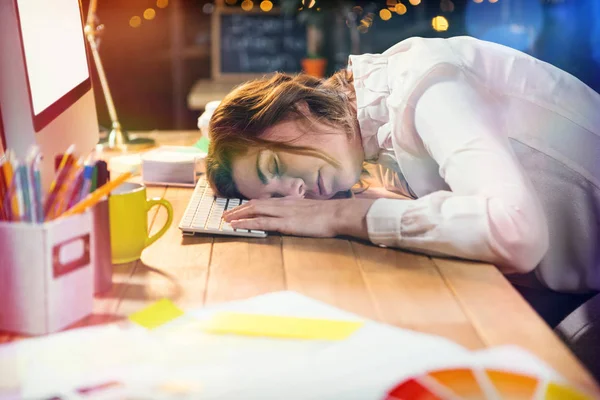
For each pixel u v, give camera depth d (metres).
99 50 3.88
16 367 0.77
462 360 0.78
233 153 1.33
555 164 1.39
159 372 0.75
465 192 1.15
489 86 1.34
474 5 3.25
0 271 0.84
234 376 0.74
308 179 1.34
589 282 1.40
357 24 3.33
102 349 0.81
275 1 3.68
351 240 1.22
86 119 1.53
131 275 1.04
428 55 1.30
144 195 1.11
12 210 0.85
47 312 0.84
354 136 1.38
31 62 1.16
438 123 1.21
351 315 0.89
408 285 1.01
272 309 0.91
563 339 1.25
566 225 1.40
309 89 1.34
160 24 3.95
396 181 1.56
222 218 1.29
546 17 2.96
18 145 1.12
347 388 0.72
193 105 2.90
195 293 0.97
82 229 0.87
